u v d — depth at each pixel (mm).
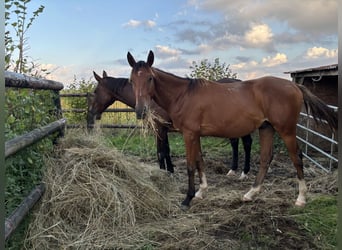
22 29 3025
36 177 2383
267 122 3027
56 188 2432
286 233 2426
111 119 7152
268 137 3143
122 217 2449
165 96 3031
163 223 2590
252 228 2521
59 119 3188
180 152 5707
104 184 2576
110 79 4621
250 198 3096
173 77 3014
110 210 2457
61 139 3002
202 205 3029
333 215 2713
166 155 4082
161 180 3393
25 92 2188
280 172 4422
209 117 2955
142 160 5082
